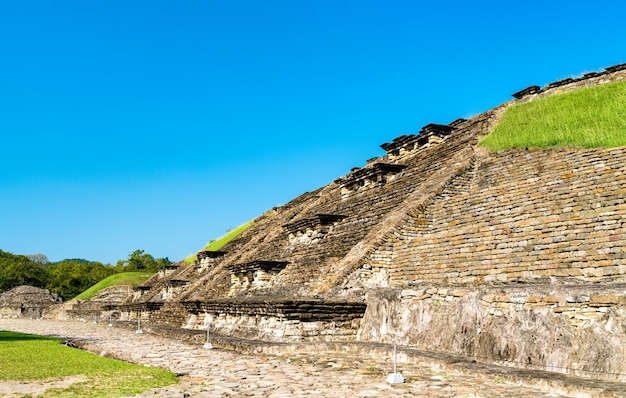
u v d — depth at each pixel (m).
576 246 15.89
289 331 19.31
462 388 11.09
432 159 30.05
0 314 72.56
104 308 58.69
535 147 23.03
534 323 12.73
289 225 33.00
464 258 18.84
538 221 17.84
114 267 109.56
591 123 23.62
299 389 11.30
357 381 12.16
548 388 10.65
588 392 9.79
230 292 31.84
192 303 29.94
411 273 20.45
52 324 47.12
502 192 21.08
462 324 14.88
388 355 15.73
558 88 31.56
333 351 17.30
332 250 26.16
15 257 114.38
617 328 11.01
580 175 19.00
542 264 16.22
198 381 12.41
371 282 21.19
